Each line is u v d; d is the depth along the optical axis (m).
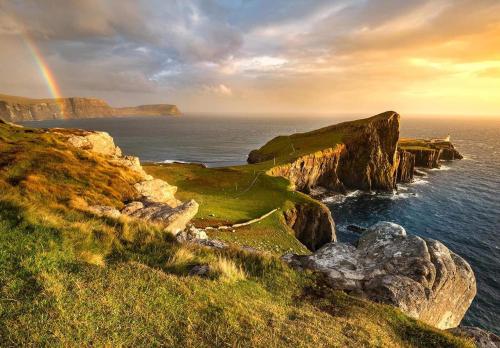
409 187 116.31
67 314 7.83
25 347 6.58
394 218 82.75
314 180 108.62
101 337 7.32
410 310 12.85
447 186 116.19
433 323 14.22
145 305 8.97
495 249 64.25
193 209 26.66
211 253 16.23
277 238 46.22
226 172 87.88
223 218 50.34
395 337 10.61
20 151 31.53
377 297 13.34
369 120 125.62
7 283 8.65
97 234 15.09
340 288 13.93
